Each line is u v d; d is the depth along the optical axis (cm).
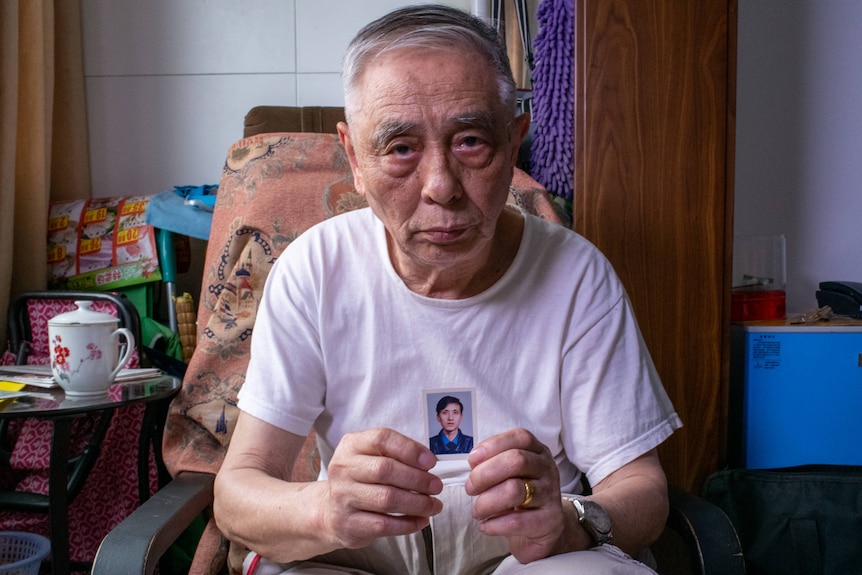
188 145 204
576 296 97
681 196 134
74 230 183
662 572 135
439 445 95
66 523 120
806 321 147
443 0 201
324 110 189
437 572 90
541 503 71
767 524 129
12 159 171
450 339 95
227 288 134
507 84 83
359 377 97
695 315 135
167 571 154
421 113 79
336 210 137
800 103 183
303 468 124
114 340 126
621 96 133
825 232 184
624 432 93
